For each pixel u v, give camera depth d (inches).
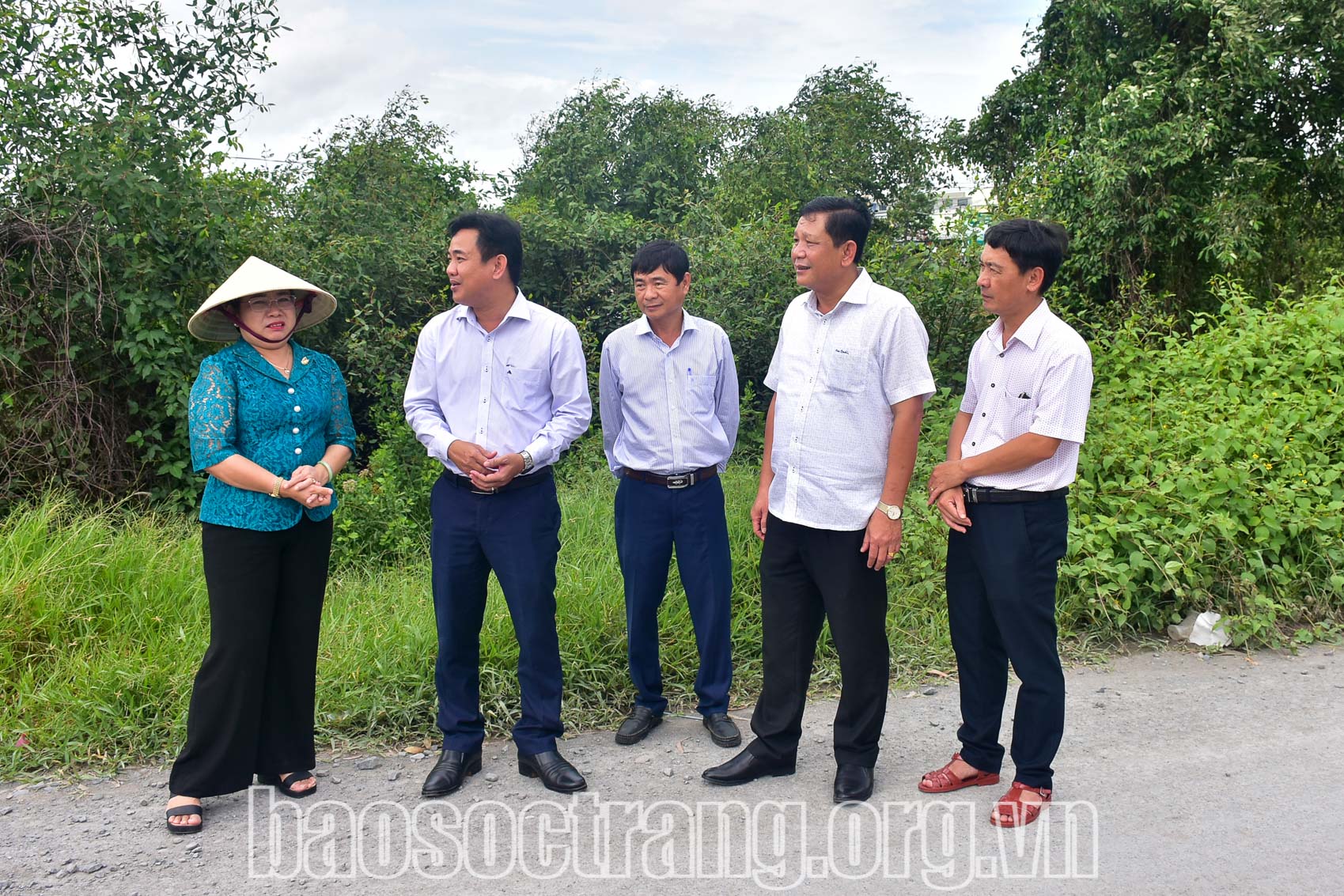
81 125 234.5
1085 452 217.9
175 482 250.2
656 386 150.4
